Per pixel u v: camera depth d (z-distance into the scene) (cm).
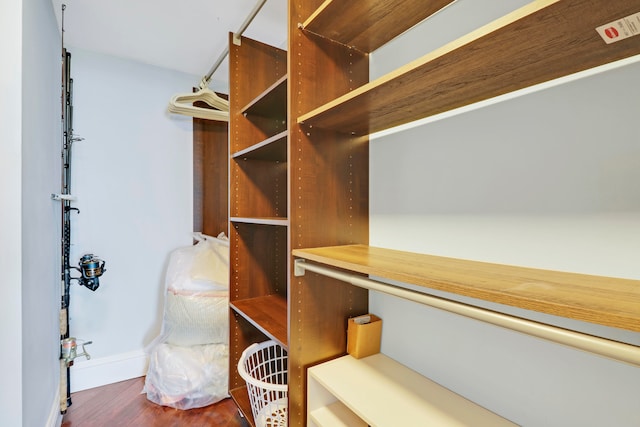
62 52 177
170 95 226
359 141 122
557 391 74
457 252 95
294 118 106
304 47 109
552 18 51
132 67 213
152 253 220
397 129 113
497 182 85
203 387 173
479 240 89
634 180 64
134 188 214
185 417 166
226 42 192
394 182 114
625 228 65
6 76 107
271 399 146
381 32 110
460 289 60
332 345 115
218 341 183
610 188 67
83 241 198
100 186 203
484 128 88
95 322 201
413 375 104
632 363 42
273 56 176
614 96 66
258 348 149
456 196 95
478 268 78
